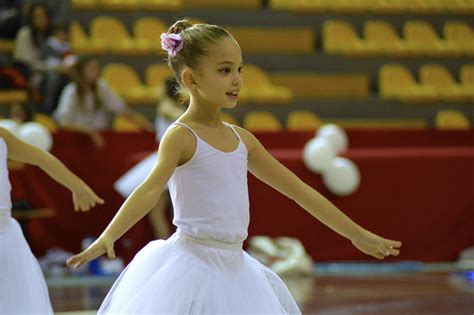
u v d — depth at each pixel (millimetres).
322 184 23609
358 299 17781
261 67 37500
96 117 25172
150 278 8289
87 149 23109
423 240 24438
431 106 37719
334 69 38406
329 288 19688
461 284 20375
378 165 24094
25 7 30844
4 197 9797
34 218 22453
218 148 8508
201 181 8391
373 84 38938
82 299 17891
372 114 36875
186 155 8406
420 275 22250
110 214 22922
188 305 8094
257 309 8352
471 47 41125
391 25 41594
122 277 8664
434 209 24484
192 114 8648
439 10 42375
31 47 29516
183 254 8312
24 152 10016
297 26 39750
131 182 21609
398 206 24234
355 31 40906
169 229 22234
